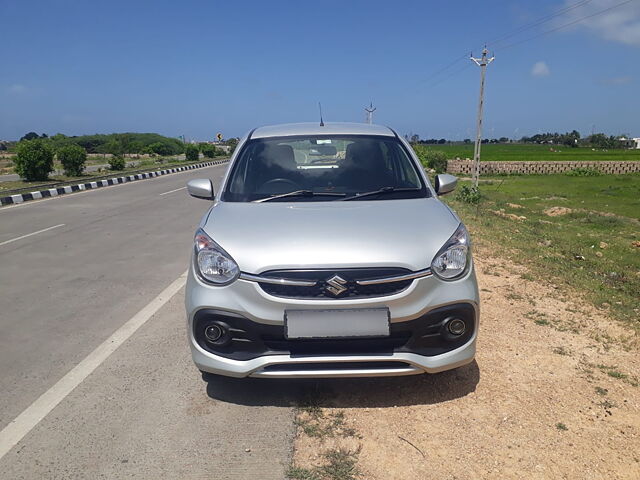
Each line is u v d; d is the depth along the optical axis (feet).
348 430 8.41
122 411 9.16
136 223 30.71
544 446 7.86
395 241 8.82
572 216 44.06
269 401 9.38
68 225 30.60
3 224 31.78
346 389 9.73
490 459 7.59
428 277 8.54
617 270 21.27
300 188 11.43
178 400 9.50
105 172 91.86
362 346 8.53
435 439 8.11
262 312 8.46
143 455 7.89
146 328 13.17
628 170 129.49
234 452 7.91
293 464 7.58
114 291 16.52
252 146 12.79
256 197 11.22
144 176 78.69
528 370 10.33
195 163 129.70
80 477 7.41
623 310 13.88
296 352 8.56
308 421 8.70
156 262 20.34
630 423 8.42
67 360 11.39
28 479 7.38
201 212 34.96
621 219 43.65
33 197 48.52
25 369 11.00
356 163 12.10
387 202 10.69
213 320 8.73
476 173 56.85
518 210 48.24
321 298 8.36
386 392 9.59
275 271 8.49
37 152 69.56
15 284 17.67
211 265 8.87
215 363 8.82
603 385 9.70
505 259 19.71
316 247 8.64
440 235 9.12
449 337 8.76
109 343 12.27
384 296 8.36
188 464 7.64
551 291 15.49
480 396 9.36
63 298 15.93
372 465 7.53
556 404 9.04
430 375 10.18
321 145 12.51
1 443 8.28
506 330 12.37
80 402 9.52
